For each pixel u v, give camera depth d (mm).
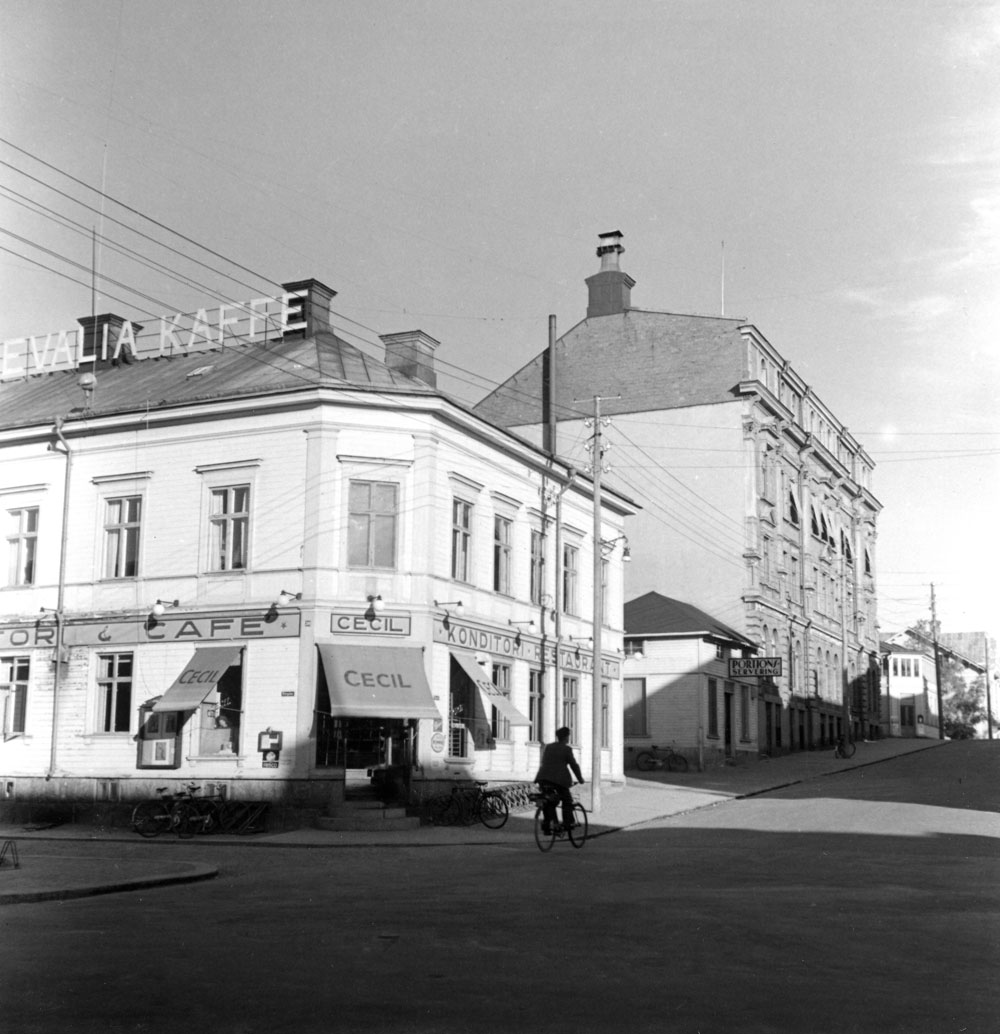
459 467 31547
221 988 8719
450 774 30250
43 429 32375
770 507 60906
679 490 58969
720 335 59406
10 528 33062
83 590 31562
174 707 28500
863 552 82562
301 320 34562
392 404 29688
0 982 8922
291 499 29250
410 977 9141
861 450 82562
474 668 30922
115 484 31609
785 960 10008
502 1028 7586
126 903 14133
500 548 34156
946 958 10188
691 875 17125
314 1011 8000
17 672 32125
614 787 39344
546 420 62375
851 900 14039
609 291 62812
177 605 30016
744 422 58156
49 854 22406
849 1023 7801
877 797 34500
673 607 53281
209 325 36250
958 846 21625
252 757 28516
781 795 37406
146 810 27234
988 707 111375
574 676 38125
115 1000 8312
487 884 16094
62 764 30828
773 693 60375
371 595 29062
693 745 50344
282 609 28797
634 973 9375
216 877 17906
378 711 27734
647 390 60531
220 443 30297
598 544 30812
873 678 84250
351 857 21766
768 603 58969
